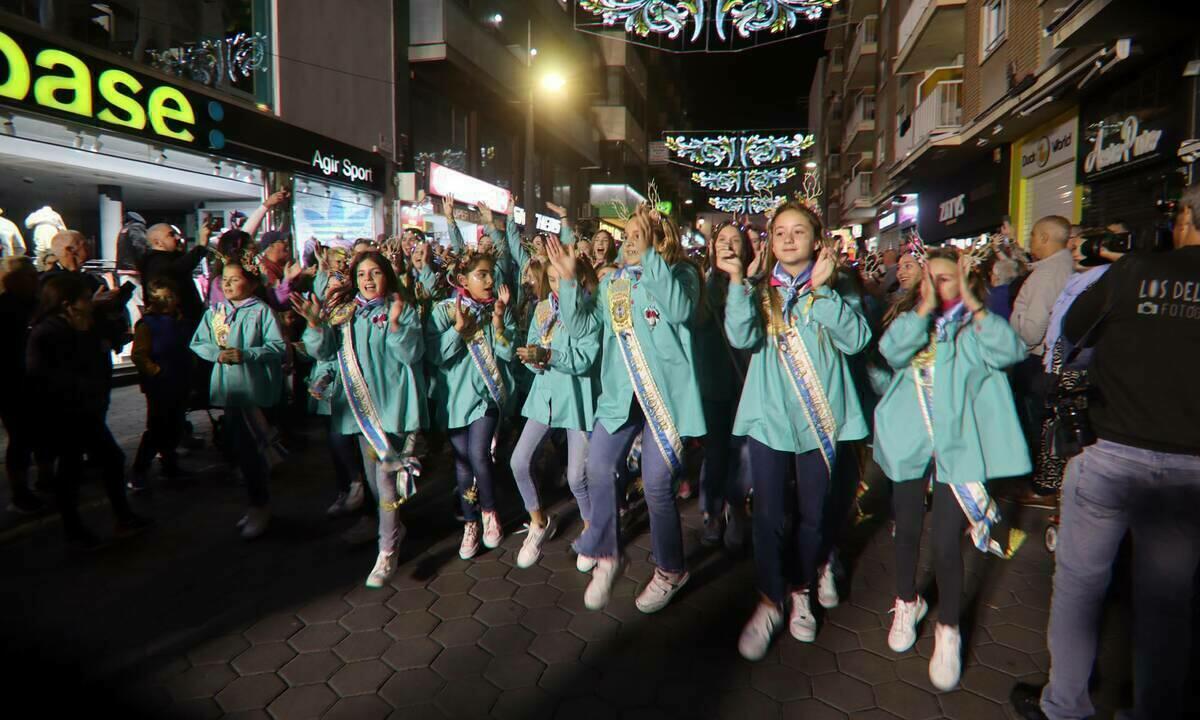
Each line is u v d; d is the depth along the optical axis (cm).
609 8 959
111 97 967
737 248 305
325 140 1430
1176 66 848
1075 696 245
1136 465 220
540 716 261
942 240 1930
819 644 312
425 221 1870
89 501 507
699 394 326
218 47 1199
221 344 429
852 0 2723
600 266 488
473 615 339
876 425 300
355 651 307
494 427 412
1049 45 1148
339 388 393
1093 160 1057
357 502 471
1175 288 213
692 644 312
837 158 4347
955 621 281
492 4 2144
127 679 287
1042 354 488
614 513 336
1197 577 275
